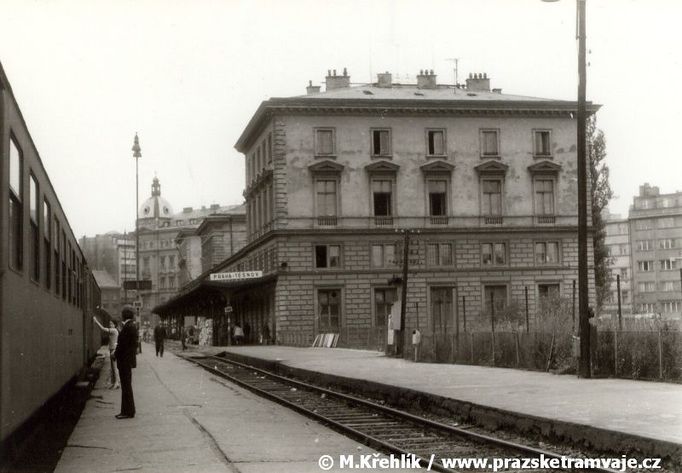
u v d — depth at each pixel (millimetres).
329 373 25797
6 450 10008
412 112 65625
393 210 65000
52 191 14492
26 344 10320
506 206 66188
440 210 66062
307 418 15977
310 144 64562
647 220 139375
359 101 64500
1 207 8609
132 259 174250
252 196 75500
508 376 22297
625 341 21234
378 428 15047
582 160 21688
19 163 10164
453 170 65875
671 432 10852
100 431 13812
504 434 13797
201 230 113125
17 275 9664
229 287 67188
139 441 12602
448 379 21594
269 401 19609
